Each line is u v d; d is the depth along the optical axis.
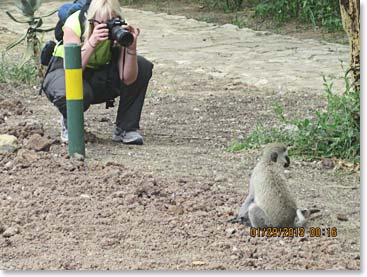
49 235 9.03
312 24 19.14
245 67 15.12
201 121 12.17
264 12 20.08
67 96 10.48
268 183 8.94
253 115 12.41
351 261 8.62
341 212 9.43
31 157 10.40
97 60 10.84
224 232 9.04
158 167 10.37
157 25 19.89
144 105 12.88
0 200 9.57
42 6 23.11
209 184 9.91
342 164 10.45
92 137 11.16
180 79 14.37
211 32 18.62
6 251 8.80
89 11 10.64
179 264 8.59
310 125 11.02
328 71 14.72
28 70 13.77
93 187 9.80
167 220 9.23
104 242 8.91
